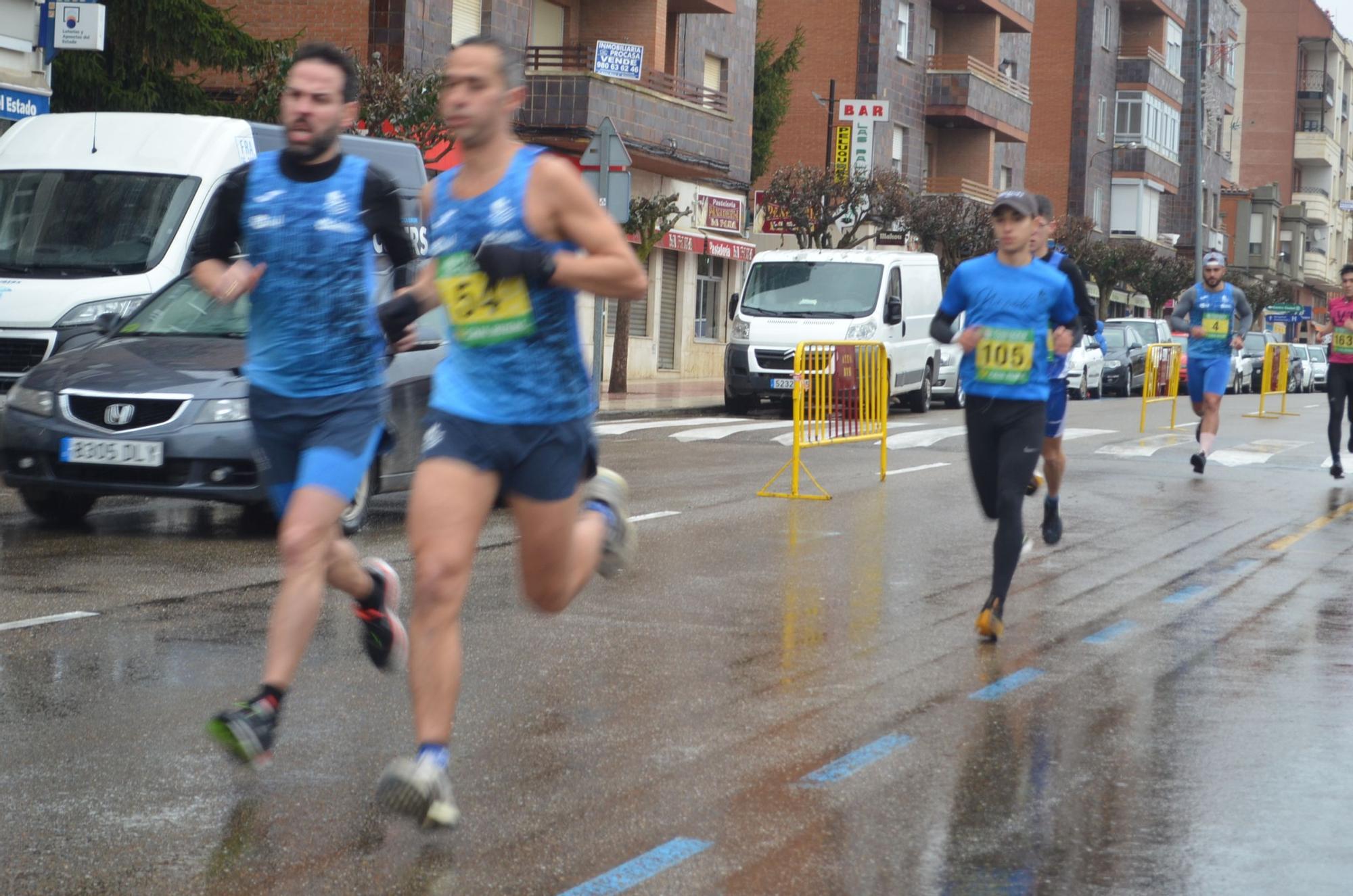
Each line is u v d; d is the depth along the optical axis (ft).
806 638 25.90
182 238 46.24
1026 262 26.48
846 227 132.87
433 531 15.48
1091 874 15.12
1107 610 29.07
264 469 18.42
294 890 14.16
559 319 15.53
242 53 81.87
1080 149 211.00
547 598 16.67
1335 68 362.74
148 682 21.75
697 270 129.18
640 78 107.76
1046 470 36.04
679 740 19.56
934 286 93.97
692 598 29.30
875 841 15.92
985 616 25.98
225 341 36.14
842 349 47.57
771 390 85.15
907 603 29.35
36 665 22.50
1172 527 40.40
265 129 50.47
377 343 18.12
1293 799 17.75
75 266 45.70
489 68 15.20
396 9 93.35
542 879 14.58
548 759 18.53
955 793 17.62
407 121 75.66
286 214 17.54
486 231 15.26
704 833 16.03
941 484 49.44
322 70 17.58
